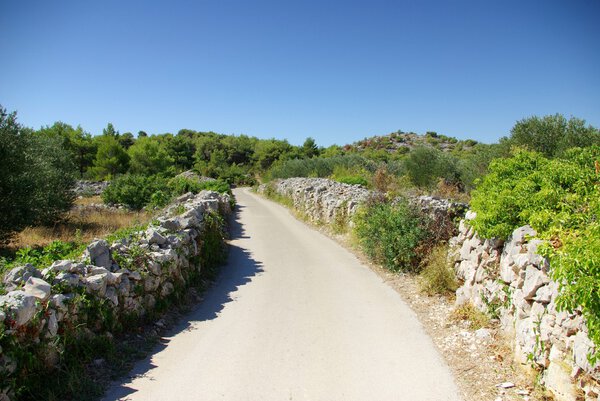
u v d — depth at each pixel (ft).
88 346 15.58
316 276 29.99
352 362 16.75
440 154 82.23
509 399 13.70
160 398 13.96
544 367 13.74
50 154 67.15
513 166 22.31
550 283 13.82
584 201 16.40
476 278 20.83
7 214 40.37
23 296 13.03
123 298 18.42
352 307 23.34
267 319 21.52
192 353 17.42
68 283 15.53
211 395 14.24
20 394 12.28
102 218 58.34
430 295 24.75
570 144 49.93
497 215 18.75
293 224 57.21
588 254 11.28
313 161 127.75
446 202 32.58
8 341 12.04
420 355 17.37
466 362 16.52
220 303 24.21
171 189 81.05
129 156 150.41
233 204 77.51
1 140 40.32
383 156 176.45
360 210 39.99
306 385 14.99
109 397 13.88
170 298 22.39
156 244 23.30
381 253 32.07
